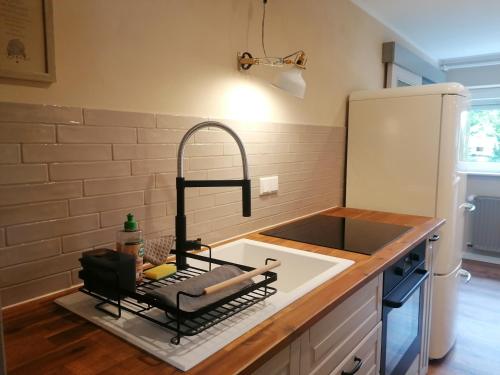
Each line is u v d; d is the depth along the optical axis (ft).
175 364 2.39
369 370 4.41
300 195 6.94
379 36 9.33
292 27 6.37
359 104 7.98
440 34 10.61
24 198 3.30
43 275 3.47
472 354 7.80
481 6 8.46
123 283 3.14
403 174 7.55
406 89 7.39
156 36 4.21
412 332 5.97
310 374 3.27
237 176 5.44
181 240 4.14
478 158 13.78
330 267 4.44
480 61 13.06
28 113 3.26
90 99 3.68
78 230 3.68
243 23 5.36
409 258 5.38
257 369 2.54
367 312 4.22
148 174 4.25
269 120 6.00
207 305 2.76
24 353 2.57
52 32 3.35
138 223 4.20
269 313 3.06
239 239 5.47
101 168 3.81
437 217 7.23
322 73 7.28
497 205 12.90
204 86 4.83
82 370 2.36
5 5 3.07
